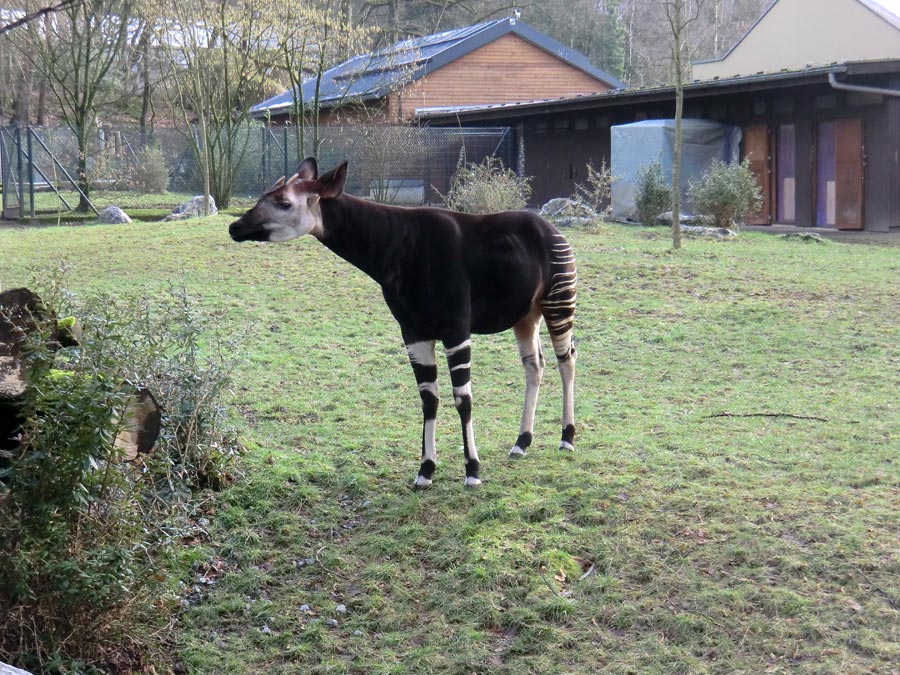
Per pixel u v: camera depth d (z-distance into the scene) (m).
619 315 9.66
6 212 21.16
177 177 25.36
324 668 4.01
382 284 5.20
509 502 5.09
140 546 3.95
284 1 20.98
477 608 4.25
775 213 19.14
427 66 28.48
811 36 24.56
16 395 3.77
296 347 8.73
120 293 10.71
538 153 25.19
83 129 22.34
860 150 17.05
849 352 8.08
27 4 20.25
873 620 3.88
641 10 46.69
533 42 29.83
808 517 4.70
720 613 4.03
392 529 4.98
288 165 23.91
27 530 3.56
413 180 24.03
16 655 3.61
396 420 6.68
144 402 4.39
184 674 4.05
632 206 18.97
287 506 5.27
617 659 3.86
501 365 8.09
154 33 21.25
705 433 6.12
